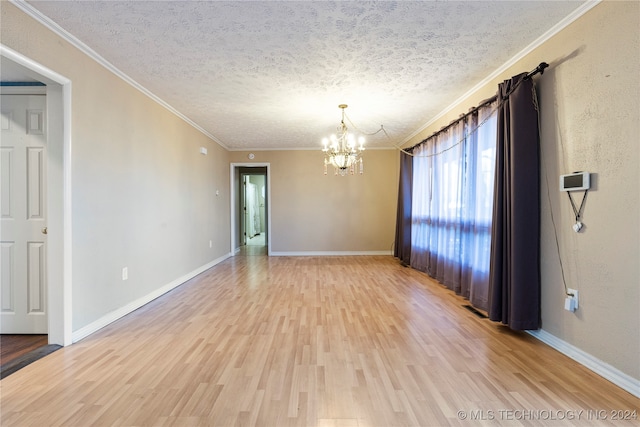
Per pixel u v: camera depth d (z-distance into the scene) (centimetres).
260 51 267
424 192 498
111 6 205
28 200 264
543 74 246
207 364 214
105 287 285
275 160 694
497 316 275
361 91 359
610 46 190
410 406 169
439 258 434
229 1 201
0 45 190
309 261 624
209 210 565
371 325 283
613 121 189
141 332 270
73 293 247
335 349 236
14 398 176
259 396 178
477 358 221
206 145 550
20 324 267
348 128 521
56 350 235
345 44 257
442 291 398
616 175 188
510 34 243
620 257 186
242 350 235
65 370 206
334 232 700
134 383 191
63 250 240
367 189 698
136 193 335
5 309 267
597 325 201
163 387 187
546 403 170
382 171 698
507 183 266
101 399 175
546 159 244
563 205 228
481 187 317
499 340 251
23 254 265
